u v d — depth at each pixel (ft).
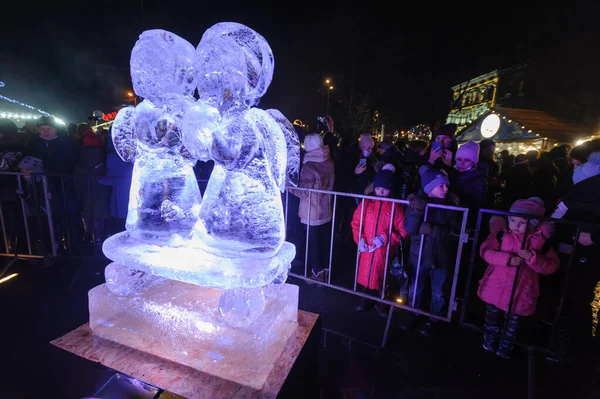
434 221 9.24
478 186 10.65
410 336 9.61
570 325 9.03
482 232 13.62
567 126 35.50
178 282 5.50
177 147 4.70
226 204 4.21
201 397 4.00
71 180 14.21
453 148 13.28
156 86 4.40
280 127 4.86
